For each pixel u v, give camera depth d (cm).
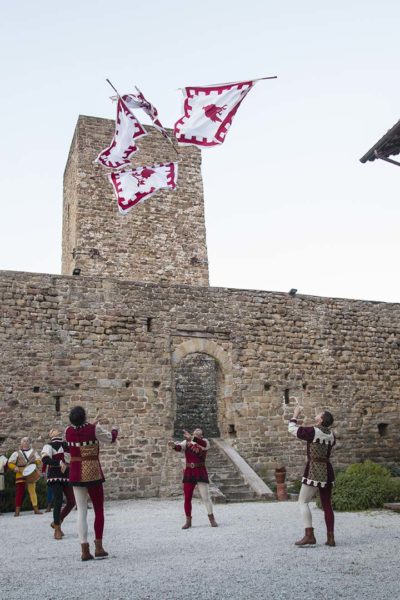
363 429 2047
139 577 594
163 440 1734
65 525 1068
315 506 1209
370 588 533
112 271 2338
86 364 1697
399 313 2227
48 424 1616
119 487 1650
